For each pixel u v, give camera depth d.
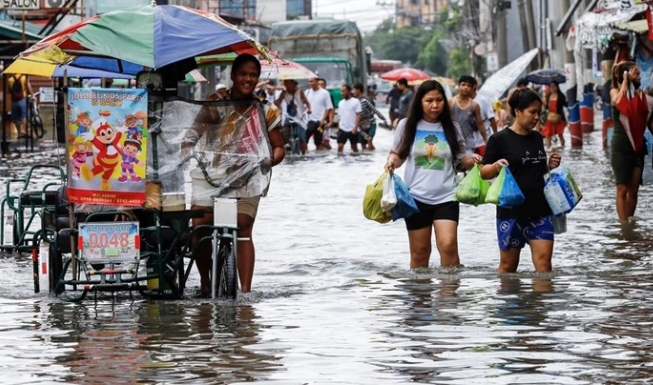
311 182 42.34
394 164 21.19
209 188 18.88
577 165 46.78
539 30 96.38
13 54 55.69
